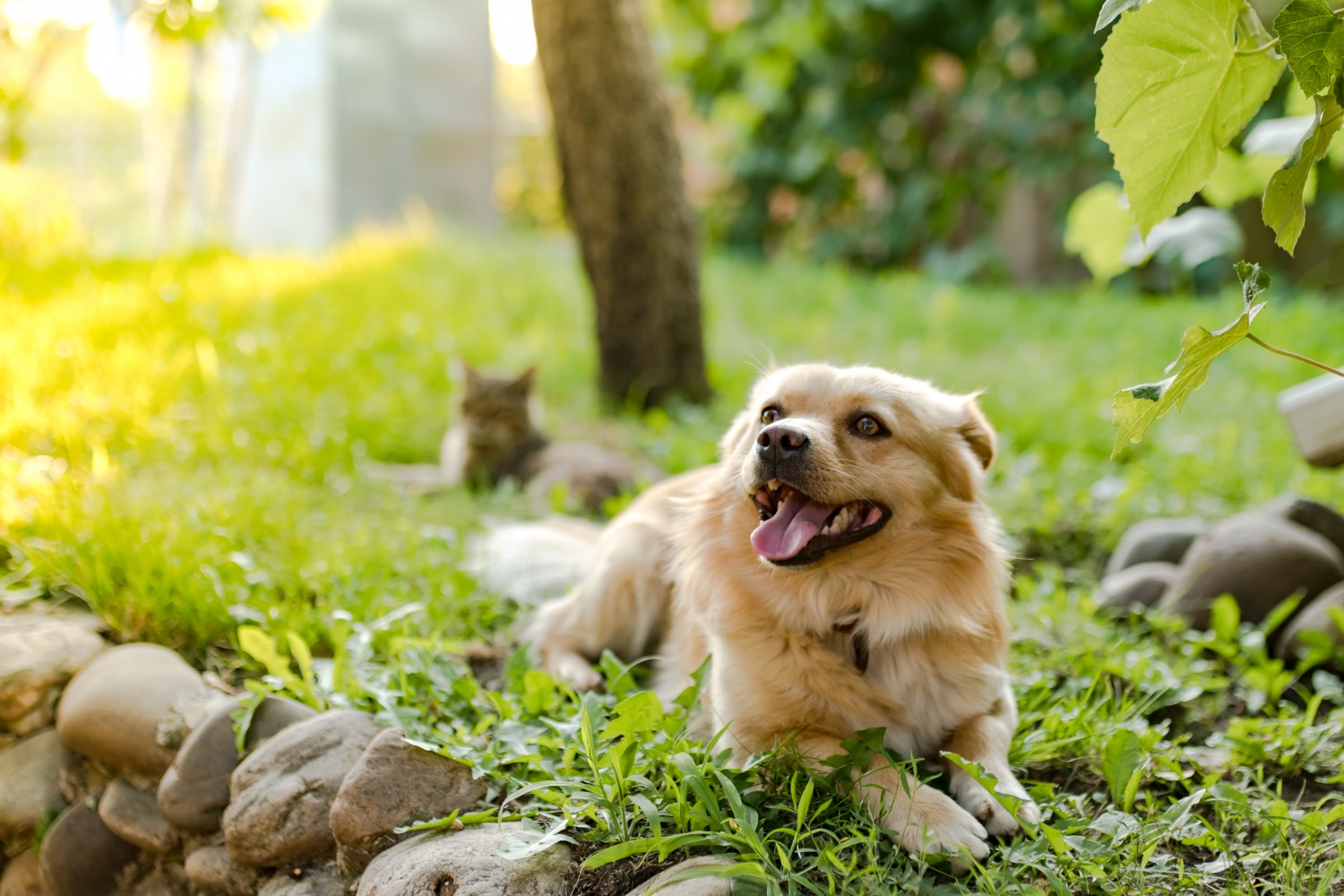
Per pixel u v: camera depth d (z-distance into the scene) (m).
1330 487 1.81
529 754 1.22
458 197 5.96
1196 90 1.16
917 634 1.25
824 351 3.12
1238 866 1.14
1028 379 2.81
